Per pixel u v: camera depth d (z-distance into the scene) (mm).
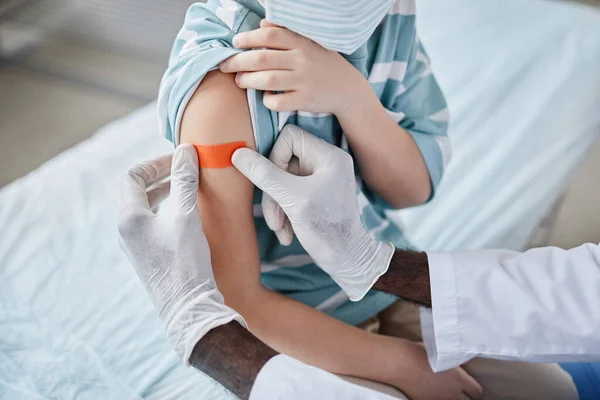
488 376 1025
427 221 1354
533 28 1861
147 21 2738
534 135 1546
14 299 1163
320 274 951
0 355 1068
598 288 860
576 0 2453
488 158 1494
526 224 1356
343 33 673
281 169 773
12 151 2250
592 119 1596
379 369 908
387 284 871
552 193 1427
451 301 860
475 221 1350
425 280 873
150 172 879
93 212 1322
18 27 2752
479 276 870
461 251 906
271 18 682
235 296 840
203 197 792
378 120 848
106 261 1230
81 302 1157
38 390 1013
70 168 1428
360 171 943
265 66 720
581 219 1857
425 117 994
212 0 805
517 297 856
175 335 751
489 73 1713
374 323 1065
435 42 1825
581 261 890
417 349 944
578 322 845
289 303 877
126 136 1524
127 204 798
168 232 768
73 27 2740
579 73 1700
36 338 1098
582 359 871
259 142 780
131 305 1149
